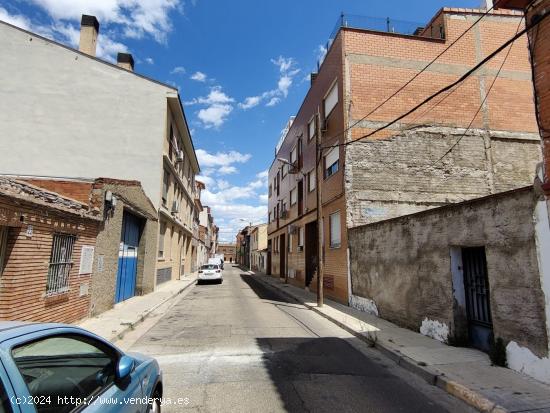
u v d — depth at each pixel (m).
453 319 7.48
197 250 46.38
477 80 15.45
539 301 5.43
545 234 5.39
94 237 10.26
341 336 8.89
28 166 17.59
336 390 5.18
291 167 25.20
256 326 10.03
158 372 3.78
